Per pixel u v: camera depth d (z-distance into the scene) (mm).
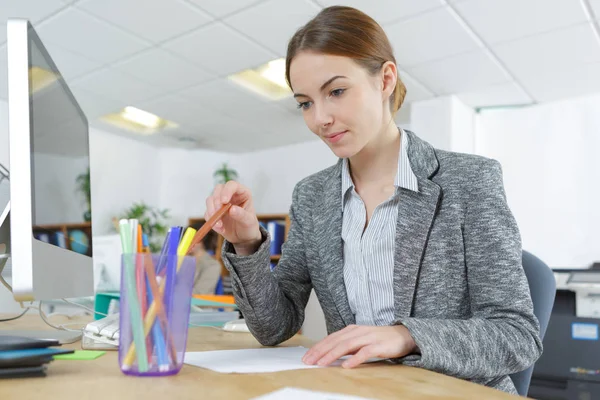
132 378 480
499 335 625
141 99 3914
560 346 2256
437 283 756
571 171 3664
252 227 713
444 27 2693
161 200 5281
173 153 5352
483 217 740
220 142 5168
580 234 3580
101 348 680
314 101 739
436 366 576
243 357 638
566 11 2523
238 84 3615
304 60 720
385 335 604
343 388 454
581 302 2291
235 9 2555
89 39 2895
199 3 2498
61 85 850
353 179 894
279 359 627
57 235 760
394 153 855
